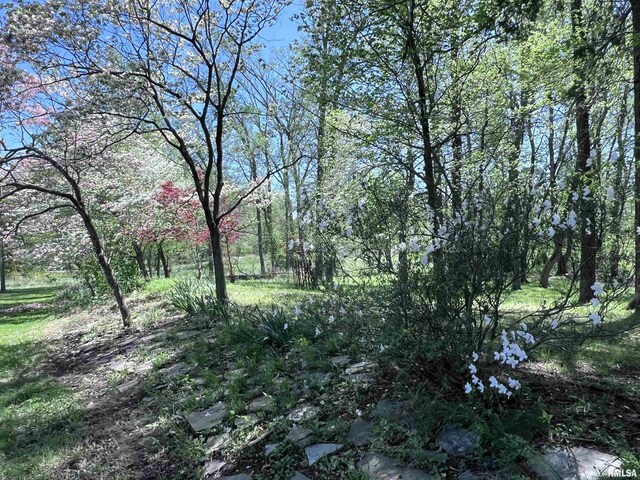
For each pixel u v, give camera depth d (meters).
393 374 3.84
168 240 18.17
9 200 11.49
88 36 7.30
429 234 3.40
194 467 3.44
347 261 3.76
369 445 3.04
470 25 6.65
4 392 6.08
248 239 31.48
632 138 6.02
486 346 3.36
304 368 4.64
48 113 7.94
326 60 7.02
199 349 6.09
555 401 3.11
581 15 7.45
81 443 4.12
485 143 9.46
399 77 7.50
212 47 8.23
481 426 2.68
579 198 3.12
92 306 13.44
